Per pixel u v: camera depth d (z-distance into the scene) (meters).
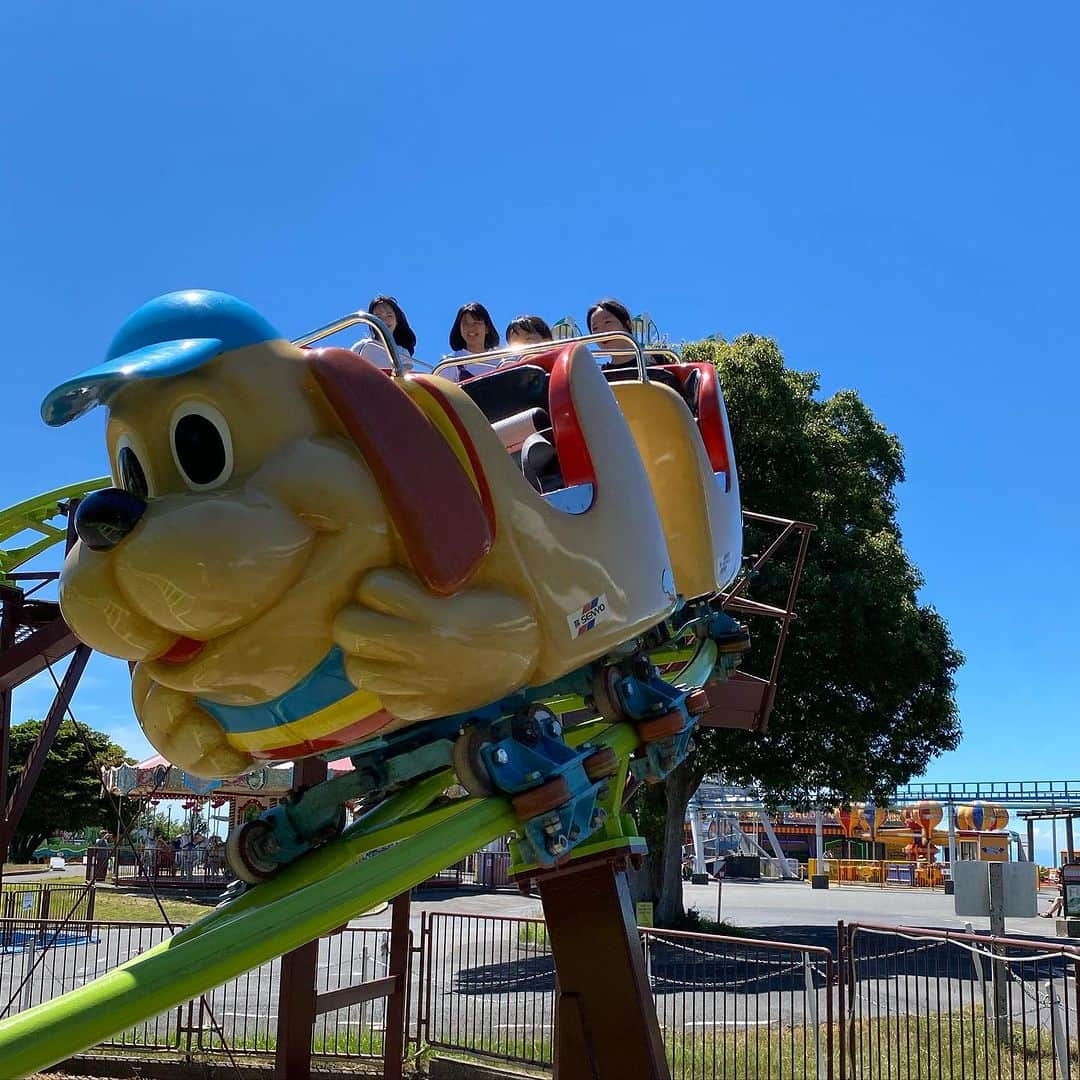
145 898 25.92
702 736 19.14
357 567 3.22
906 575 20.42
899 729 19.36
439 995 13.37
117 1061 9.70
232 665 3.19
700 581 4.98
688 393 5.61
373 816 3.95
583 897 4.39
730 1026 11.27
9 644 9.51
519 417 4.45
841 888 43.69
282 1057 7.26
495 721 3.70
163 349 3.18
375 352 6.73
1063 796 42.28
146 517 3.04
